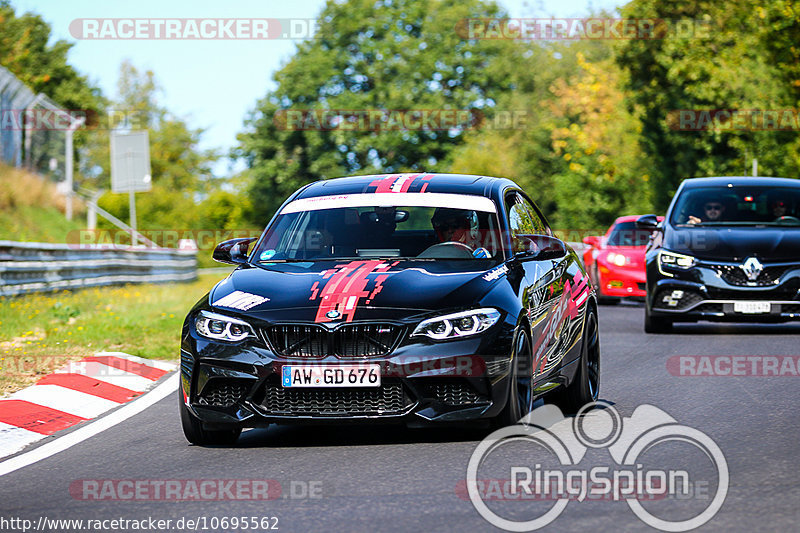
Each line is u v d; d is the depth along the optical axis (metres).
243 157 148.12
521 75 145.50
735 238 29.69
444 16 144.25
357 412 14.24
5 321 31.88
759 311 28.89
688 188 32.38
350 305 14.50
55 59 145.12
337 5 144.75
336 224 17.00
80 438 16.28
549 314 16.45
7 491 12.78
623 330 31.62
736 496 11.27
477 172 133.88
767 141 71.62
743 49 74.00
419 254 16.28
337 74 142.75
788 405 17.56
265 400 14.41
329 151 140.00
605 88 113.38
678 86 87.50
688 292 29.33
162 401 19.73
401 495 11.71
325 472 13.10
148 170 90.81
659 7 87.19
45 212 76.81
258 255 16.80
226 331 14.69
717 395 18.80
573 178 116.94
